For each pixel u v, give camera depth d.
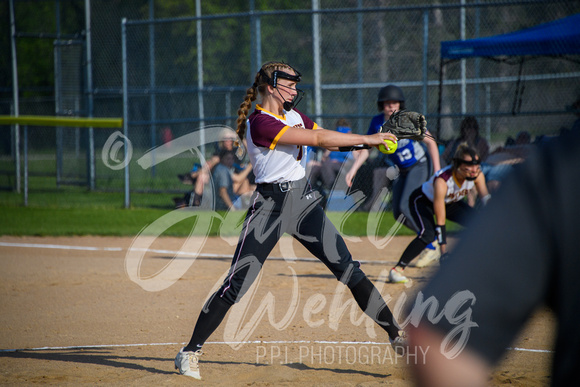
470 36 27.14
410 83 24.95
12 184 28.92
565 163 1.65
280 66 5.99
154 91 25.77
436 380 1.63
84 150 30.81
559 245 1.62
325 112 31.73
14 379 6.18
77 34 28.44
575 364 1.73
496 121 26.17
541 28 17.53
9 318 9.02
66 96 28.48
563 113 17.27
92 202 23.91
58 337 7.98
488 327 1.61
